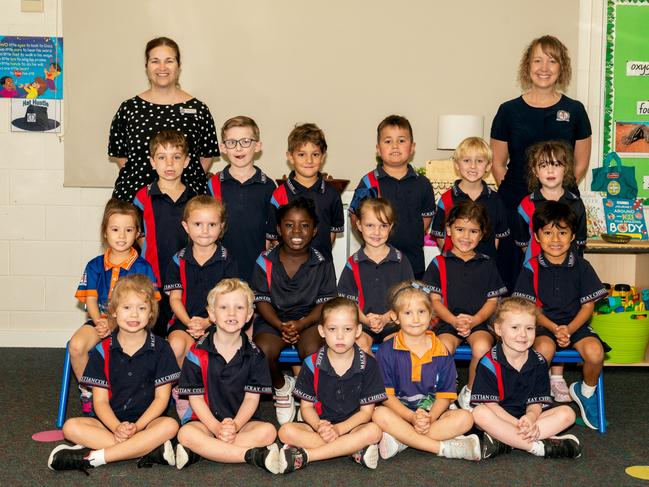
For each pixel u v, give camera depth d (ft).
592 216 15.38
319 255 10.86
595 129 15.61
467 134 14.67
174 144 11.25
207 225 10.44
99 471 8.61
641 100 15.58
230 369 9.11
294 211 10.56
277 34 15.25
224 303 8.98
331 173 15.52
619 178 15.35
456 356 10.46
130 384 9.15
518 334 9.21
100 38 15.11
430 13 15.30
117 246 10.50
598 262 15.24
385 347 9.71
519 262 12.53
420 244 12.17
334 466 8.89
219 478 8.44
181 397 10.34
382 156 12.16
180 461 8.64
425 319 9.37
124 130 12.58
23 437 9.77
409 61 15.37
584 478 8.48
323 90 15.38
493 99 15.46
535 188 11.87
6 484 8.16
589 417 10.43
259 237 11.82
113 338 9.19
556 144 11.55
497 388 9.36
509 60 15.39
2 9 15.15
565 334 10.32
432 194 12.26
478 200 12.00
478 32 15.34
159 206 11.36
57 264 15.65
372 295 10.91
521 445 9.14
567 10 15.33
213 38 15.21
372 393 9.18
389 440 9.04
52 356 14.75
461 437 9.13
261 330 10.48
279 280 10.67
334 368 9.21
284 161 15.49
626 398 11.97
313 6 15.21
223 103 15.34
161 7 15.11
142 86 15.21
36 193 15.51
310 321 10.47
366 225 10.85
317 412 9.27
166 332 11.16
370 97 15.40
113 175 15.40
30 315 15.71
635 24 15.46
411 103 15.43
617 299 13.21
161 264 11.40
